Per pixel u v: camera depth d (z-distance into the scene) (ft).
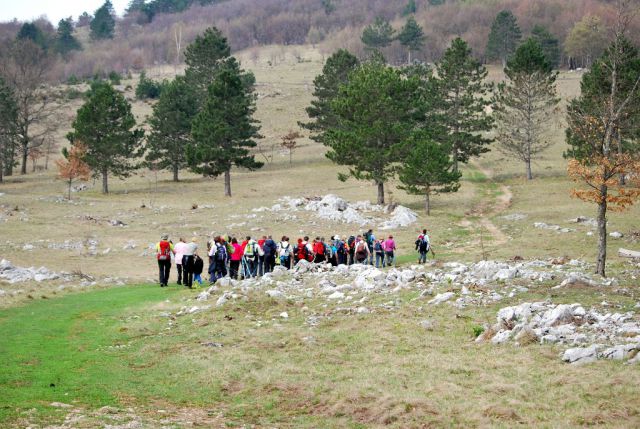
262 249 100.32
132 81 629.51
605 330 52.70
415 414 39.58
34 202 217.97
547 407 39.22
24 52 412.57
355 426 39.17
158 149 291.99
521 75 258.57
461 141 256.93
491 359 48.60
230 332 61.57
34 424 37.91
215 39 348.38
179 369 50.83
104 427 37.52
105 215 196.03
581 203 193.67
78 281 100.27
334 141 209.15
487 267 84.69
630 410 37.73
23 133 328.29
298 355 53.01
